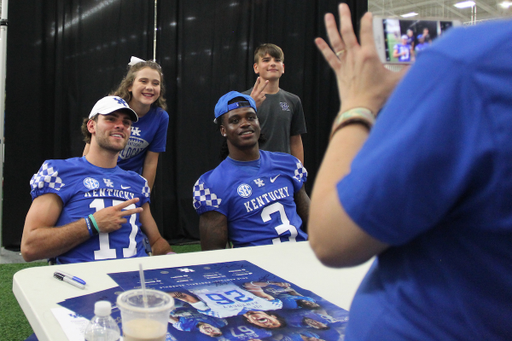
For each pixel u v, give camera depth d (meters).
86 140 2.01
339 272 1.05
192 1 3.56
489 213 0.33
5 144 3.02
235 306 0.82
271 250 1.26
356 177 0.37
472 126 0.32
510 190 0.32
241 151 1.76
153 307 0.58
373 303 0.42
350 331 0.45
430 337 0.37
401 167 0.34
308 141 4.12
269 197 1.73
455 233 0.37
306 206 1.87
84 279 0.96
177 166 3.58
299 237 1.72
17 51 3.02
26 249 1.47
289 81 3.99
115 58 3.33
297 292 0.91
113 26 3.31
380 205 0.35
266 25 3.85
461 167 0.33
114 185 1.68
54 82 3.15
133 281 0.95
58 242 1.45
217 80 3.69
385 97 0.45
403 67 0.49
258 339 0.69
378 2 3.93
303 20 3.99
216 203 1.70
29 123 3.09
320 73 4.08
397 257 0.42
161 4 3.47
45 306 0.80
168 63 3.53
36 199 1.56
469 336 0.36
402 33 0.49
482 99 0.32
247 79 3.78
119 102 1.69
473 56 0.32
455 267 0.36
